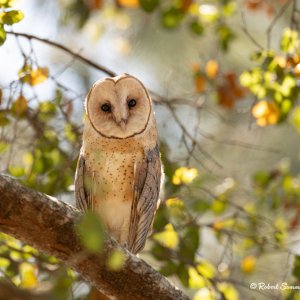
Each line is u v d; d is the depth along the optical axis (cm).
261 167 1744
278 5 1820
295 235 1462
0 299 1048
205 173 1318
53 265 1159
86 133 1142
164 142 1288
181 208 1205
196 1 1557
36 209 866
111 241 913
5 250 1180
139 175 1132
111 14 1781
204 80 1391
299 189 1391
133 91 1151
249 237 1252
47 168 1229
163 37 1827
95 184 1126
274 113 1247
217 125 1698
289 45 1217
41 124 1218
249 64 1764
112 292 934
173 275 1224
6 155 1320
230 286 1248
